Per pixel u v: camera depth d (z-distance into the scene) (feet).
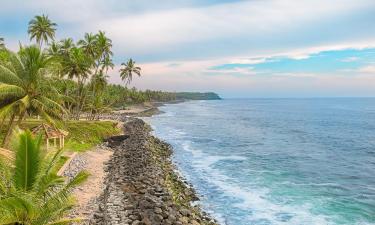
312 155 182.19
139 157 147.43
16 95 98.12
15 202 40.11
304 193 107.86
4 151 51.13
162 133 274.16
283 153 186.70
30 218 43.29
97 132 191.21
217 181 120.67
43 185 46.50
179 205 87.51
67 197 48.75
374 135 280.31
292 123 391.86
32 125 151.33
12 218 42.29
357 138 259.80
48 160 51.08
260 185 116.67
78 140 166.81
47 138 117.70
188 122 385.91
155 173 119.24
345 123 396.57
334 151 197.36
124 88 572.92
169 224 71.36
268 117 492.95
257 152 188.44
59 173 101.45
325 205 96.17
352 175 135.95
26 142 45.27
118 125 276.62
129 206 79.71
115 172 115.34
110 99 428.15
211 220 82.17
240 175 130.93
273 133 286.05
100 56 255.91
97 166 126.82
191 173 132.87
